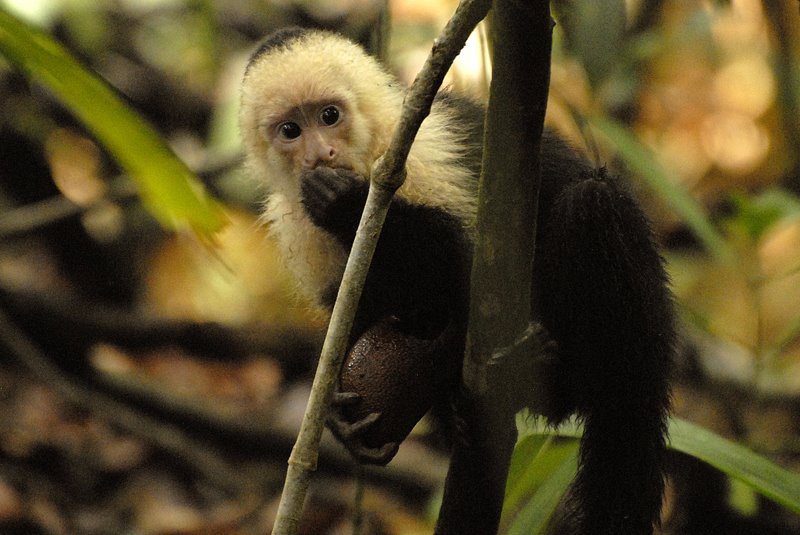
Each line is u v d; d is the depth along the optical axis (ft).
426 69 17.62
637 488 24.56
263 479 43.42
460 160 26.63
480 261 19.08
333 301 28.07
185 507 41.19
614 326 23.62
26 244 54.34
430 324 25.52
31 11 47.78
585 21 29.40
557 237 23.40
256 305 54.75
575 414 26.00
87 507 40.91
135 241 55.42
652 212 54.44
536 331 21.43
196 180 22.68
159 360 49.06
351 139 27.45
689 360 45.14
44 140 50.70
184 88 56.24
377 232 18.79
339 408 22.38
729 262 31.19
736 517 35.86
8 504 39.09
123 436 44.06
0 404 44.50
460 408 21.26
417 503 41.96
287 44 28.63
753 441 37.27
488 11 17.26
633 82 43.78
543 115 17.62
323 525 40.32
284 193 28.22
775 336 51.06
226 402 47.91
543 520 23.81
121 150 22.50
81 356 45.85
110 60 55.72
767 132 57.47
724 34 57.98
